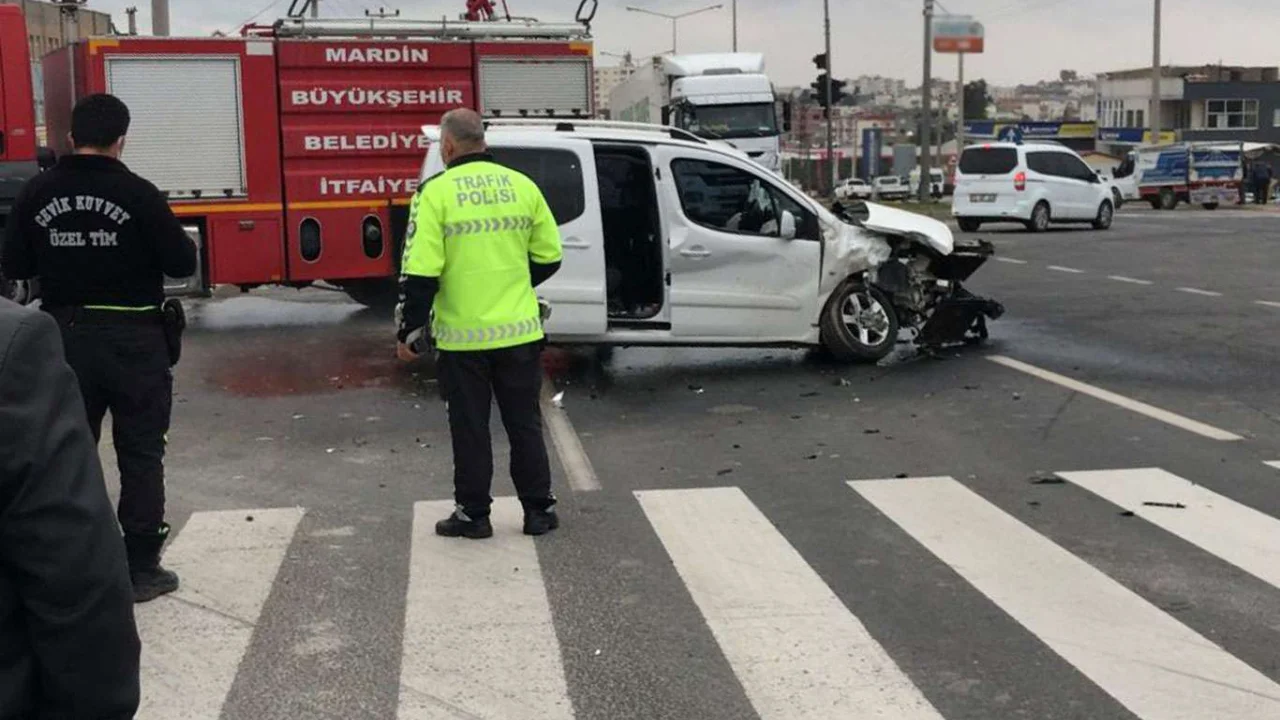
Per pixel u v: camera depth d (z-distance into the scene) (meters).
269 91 13.48
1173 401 8.98
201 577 5.35
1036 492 6.62
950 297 11.12
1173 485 6.73
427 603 5.02
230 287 18.00
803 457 7.46
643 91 31.41
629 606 4.97
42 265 4.82
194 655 4.48
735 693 4.14
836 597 5.05
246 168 13.48
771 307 10.22
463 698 4.12
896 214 11.08
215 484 6.97
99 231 4.77
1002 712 3.98
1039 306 14.38
